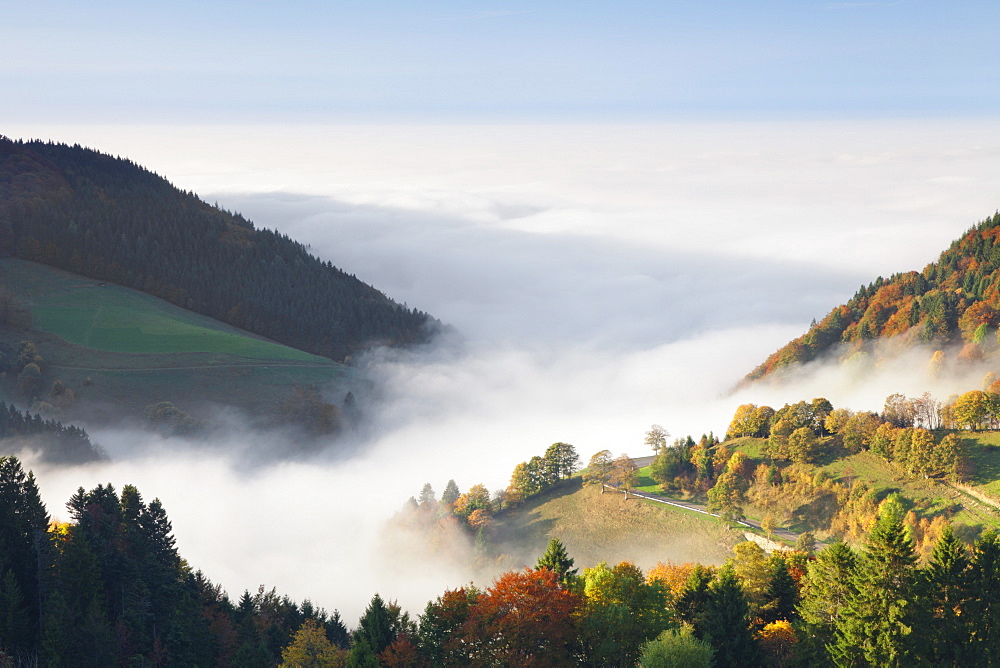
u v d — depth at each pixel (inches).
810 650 2726.4
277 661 3959.2
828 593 2802.7
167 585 3981.3
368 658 2780.5
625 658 2731.3
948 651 2544.3
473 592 3024.1
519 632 2667.3
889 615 2524.6
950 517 5984.3
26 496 3848.4
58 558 3737.7
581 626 2753.4
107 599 3740.2
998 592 2588.6
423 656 2901.1
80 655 3216.0
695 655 2482.8
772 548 6358.3
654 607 2886.3
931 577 2620.6
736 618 2787.9
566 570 3184.1
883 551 2605.8
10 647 3196.4
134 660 3292.3
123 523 4249.5
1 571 3405.5
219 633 3838.6
